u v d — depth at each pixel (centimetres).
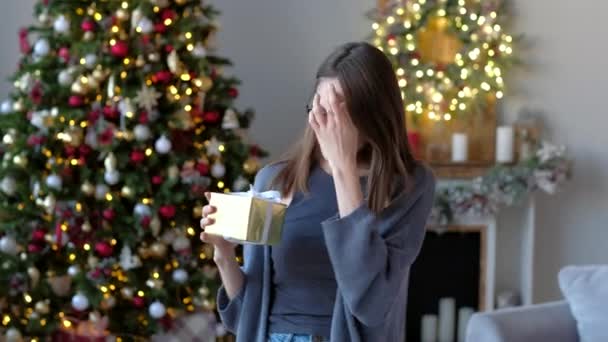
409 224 174
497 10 470
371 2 477
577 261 495
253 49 474
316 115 169
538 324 313
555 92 485
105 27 368
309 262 176
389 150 172
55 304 376
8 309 374
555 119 486
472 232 486
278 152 479
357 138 169
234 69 473
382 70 171
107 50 364
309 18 477
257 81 475
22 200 373
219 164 383
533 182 452
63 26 360
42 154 368
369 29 478
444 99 470
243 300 186
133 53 367
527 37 483
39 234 367
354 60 170
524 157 471
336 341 171
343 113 167
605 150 488
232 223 172
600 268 324
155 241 378
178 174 373
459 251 488
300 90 479
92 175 367
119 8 365
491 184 449
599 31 484
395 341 181
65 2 364
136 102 360
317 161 184
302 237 177
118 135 363
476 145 480
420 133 478
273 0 474
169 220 377
